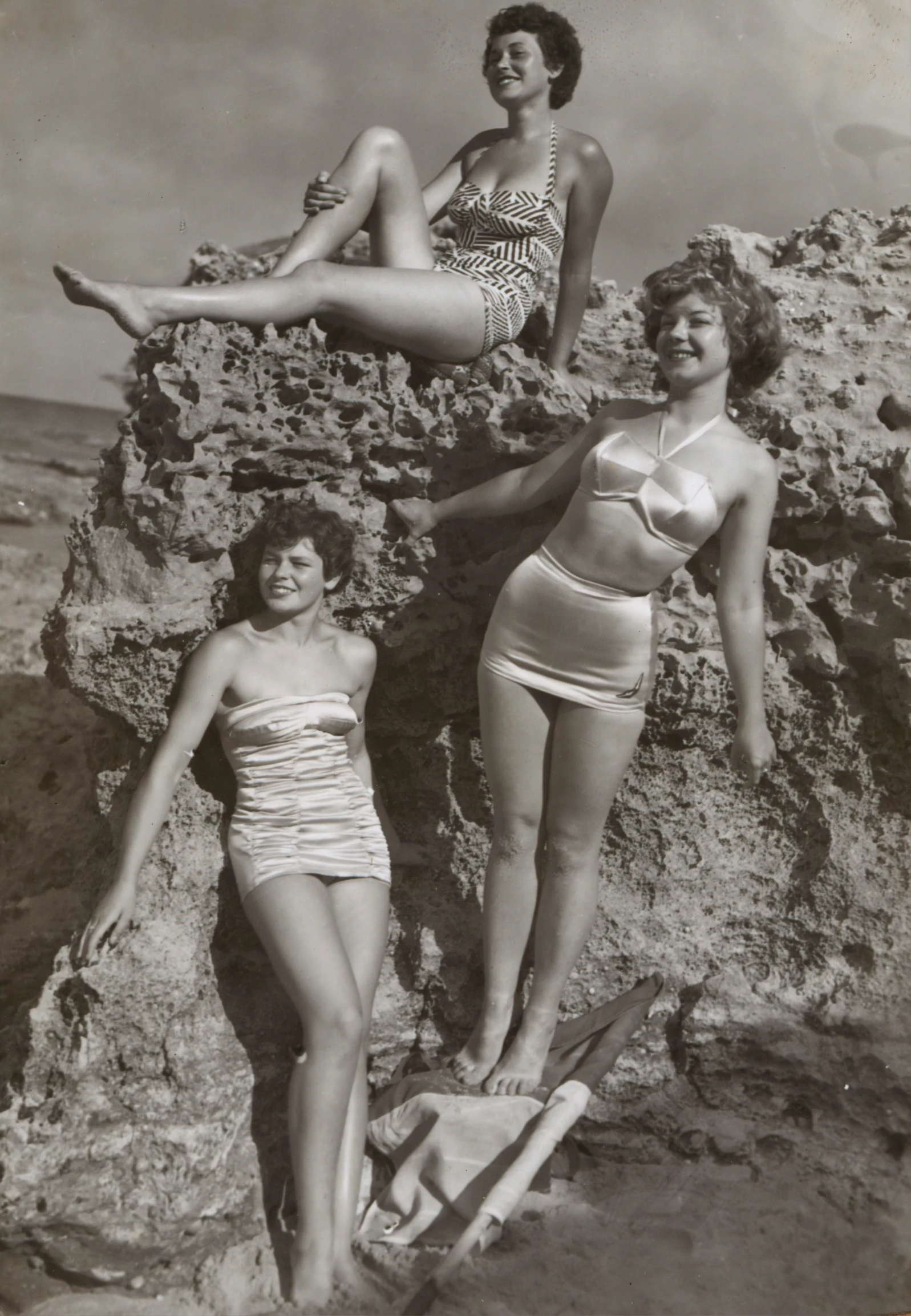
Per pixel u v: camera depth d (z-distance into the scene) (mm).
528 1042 2910
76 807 4125
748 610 2779
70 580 3049
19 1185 2516
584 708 2750
